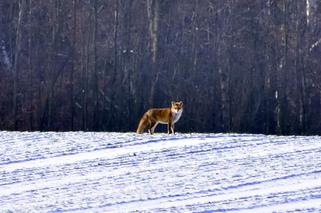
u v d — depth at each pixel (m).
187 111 75.50
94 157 34.56
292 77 76.06
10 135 40.31
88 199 27.34
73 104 73.88
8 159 34.22
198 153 35.34
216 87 76.12
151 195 27.86
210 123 75.50
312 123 75.25
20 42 74.69
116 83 75.50
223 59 76.88
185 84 76.06
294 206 26.03
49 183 30.11
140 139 38.31
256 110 76.12
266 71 76.69
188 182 30.02
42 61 75.38
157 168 32.53
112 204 26.48
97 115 74.44
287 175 31.17
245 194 28.00
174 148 36.31
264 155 35.03
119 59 76.75
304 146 37.31
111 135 40.06
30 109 73.44
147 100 75.19
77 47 76.12
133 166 32.91
